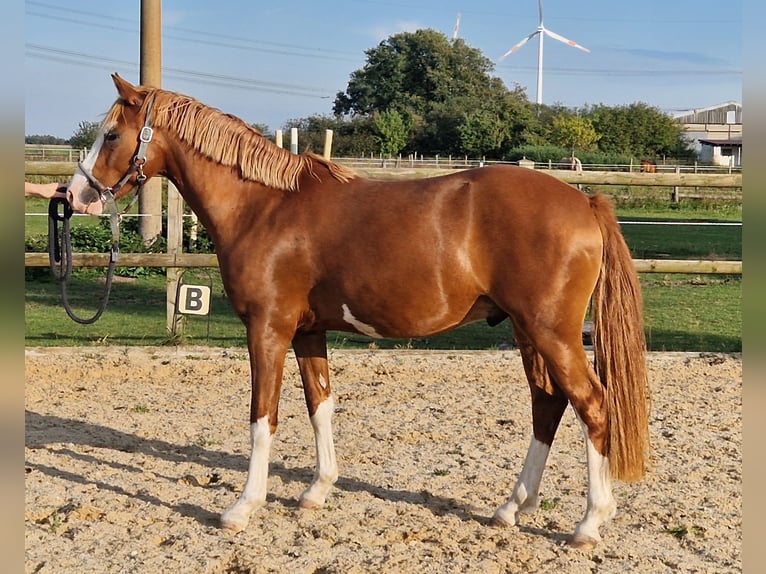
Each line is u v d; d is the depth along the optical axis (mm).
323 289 4102
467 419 6109
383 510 4340
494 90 67500
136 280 13258
